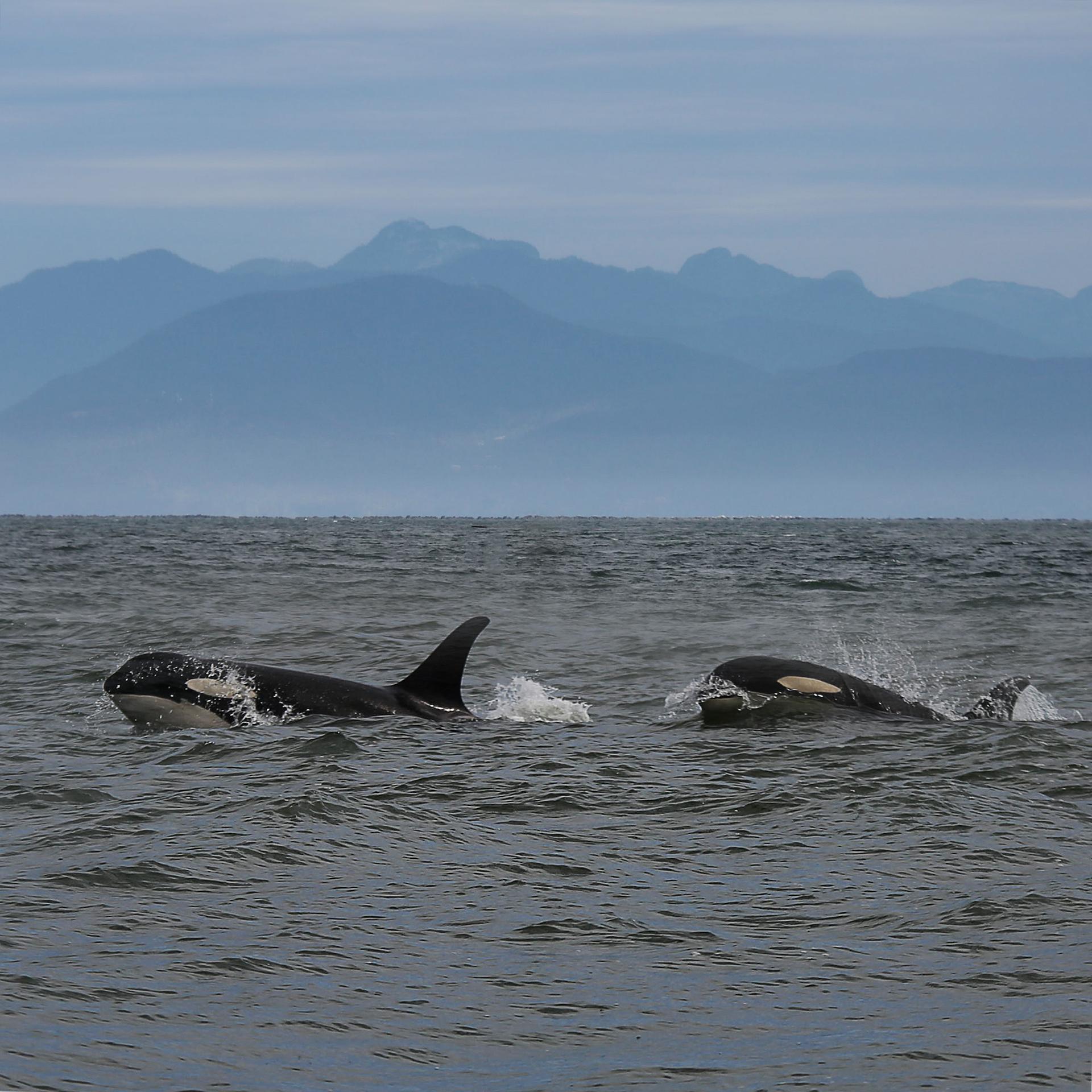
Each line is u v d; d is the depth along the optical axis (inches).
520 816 1563.7
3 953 1028.5
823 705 2261.3
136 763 1898.4
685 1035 906.7
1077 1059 853.2
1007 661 3474.4
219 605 4968.0
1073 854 1390.3
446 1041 895.1
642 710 2588.6
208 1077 819.4
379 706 2265.0
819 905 1200.8
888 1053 869.2
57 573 7101.4
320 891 1227.9
